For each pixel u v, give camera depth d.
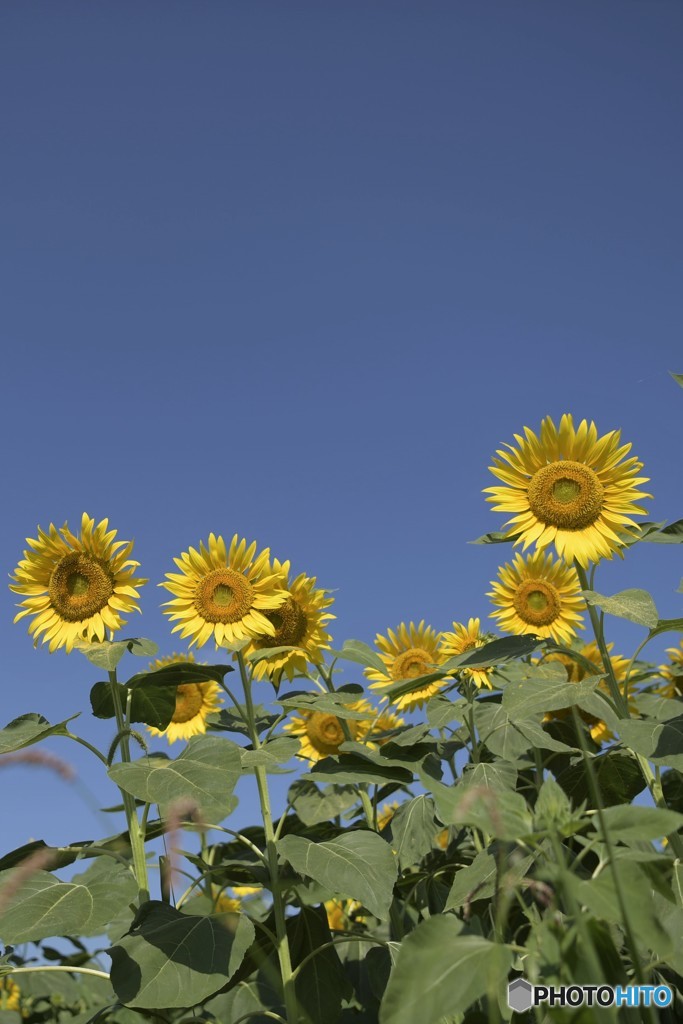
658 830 1.23
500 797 1.33
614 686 1.75
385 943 1.78
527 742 1.86
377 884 1.70
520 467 1.90
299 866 1.71
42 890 1.71
